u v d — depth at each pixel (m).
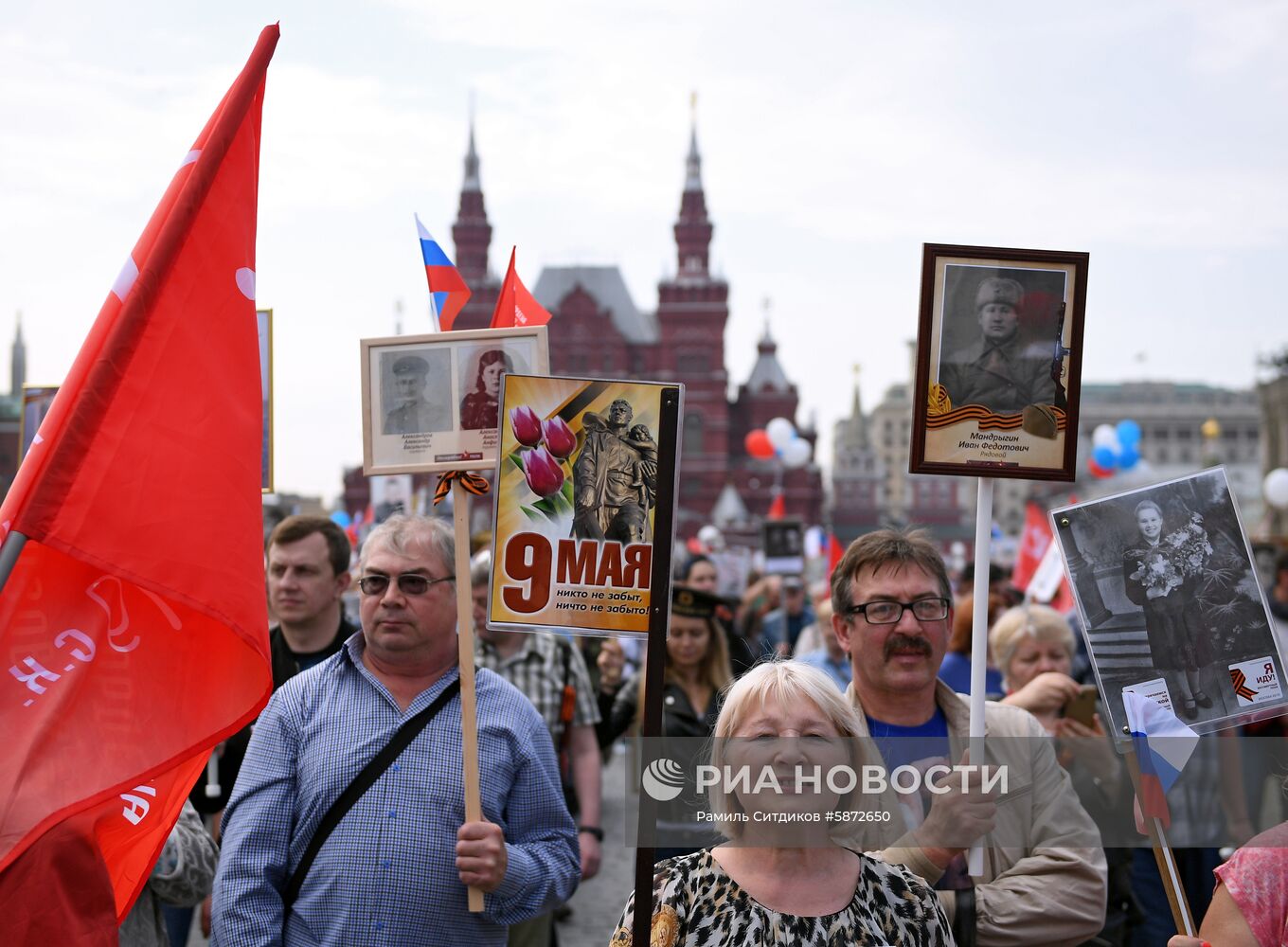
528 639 5.96
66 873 3.04
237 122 3.22
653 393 3.49
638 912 2.96
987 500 3.60
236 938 3.56
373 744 3.75
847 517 113.12
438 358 3.85
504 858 3.63
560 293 96.69
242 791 3.74
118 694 3.11
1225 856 4.95
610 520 3.47
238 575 3.12
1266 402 62.38
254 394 3.22
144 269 3.11
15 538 2.95
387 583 3.84
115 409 3.05
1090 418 145.12
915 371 3.62
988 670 6.20
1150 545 3.51
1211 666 3.46
